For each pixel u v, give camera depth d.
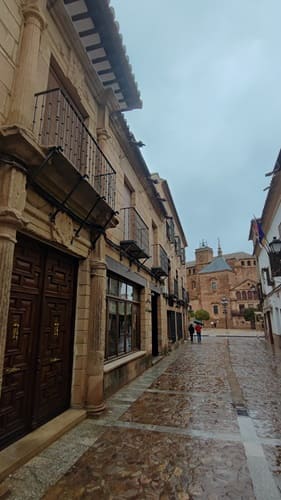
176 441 3.60
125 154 7.91
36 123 3.71
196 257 61.88
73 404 4.49
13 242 2.98
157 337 12.08
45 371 3.93
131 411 4.78
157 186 14.44
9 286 2.86
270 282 14.75
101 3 4.10
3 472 2.71
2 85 3.14
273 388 6.49
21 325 3.49
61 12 4.30
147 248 9.14
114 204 6.42
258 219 14.95
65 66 4.61
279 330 15.13
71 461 3.07
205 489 2.59
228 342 20.03
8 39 3.28
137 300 9.20
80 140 5.11
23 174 3.13
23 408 3.47
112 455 3.21
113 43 4.86
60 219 4.07
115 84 5.96
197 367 9.38
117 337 6.96
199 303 52.78
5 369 3.16
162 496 2.48
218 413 4.71
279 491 2.56
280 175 9.59
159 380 7.34
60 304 4.43
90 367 4.65
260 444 3.54
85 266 5.02
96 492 2.53
